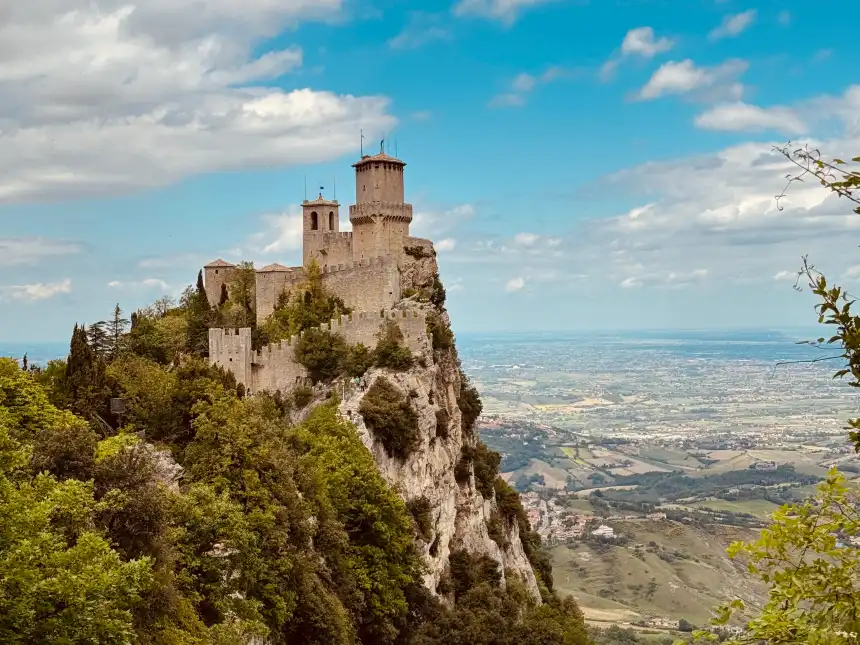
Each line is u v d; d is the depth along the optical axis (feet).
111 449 192.95
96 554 136.36
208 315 462.19
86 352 315.37
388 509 314.14
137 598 141.18
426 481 391.65
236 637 177.78
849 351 78.07
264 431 258.78
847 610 78.89
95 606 127.85
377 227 483.92
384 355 406.00
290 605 222.48
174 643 162.40
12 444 162.81
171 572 175.22
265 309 470.80
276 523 231.30
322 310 452.35
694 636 86.94
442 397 438.40
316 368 413.80
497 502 504.43
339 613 245.45
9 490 132.26
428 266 497.46
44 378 316.60
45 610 124.16
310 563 245.24
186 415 320.50
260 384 423.23
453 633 330.13
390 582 303.48
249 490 230.89
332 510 285.02
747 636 83.82
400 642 316.60
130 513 169.37
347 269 457.27
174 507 191.52
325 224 496.64
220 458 236.02
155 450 250.78
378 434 371.56
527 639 358.64
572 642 403.95
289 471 252.42
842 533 87.15
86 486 161.17
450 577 390.21
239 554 202.39
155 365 415.03
